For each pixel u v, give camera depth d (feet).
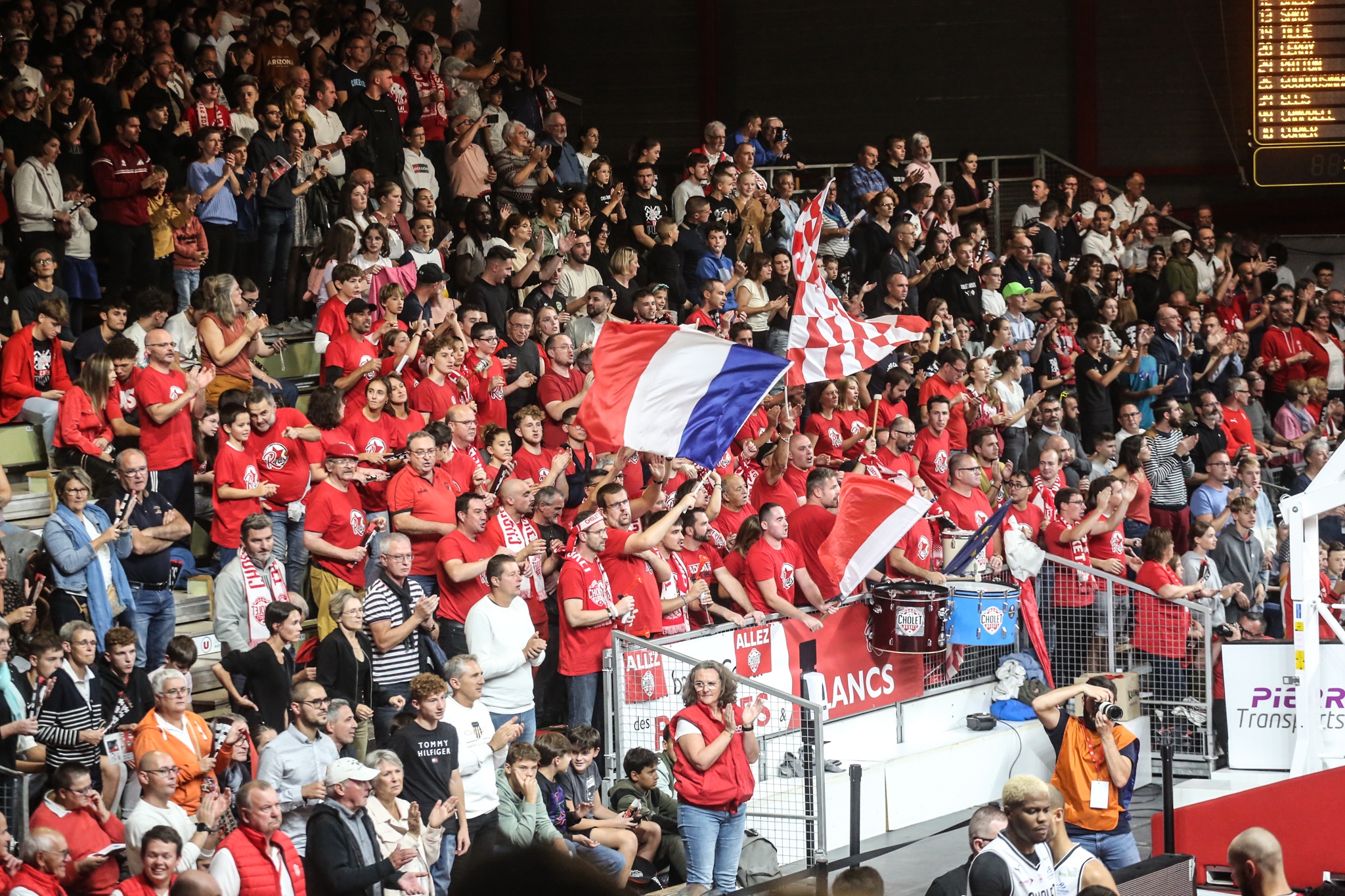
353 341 40.34
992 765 38.99
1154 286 65.57
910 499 37.47
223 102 46.14
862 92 79.15
